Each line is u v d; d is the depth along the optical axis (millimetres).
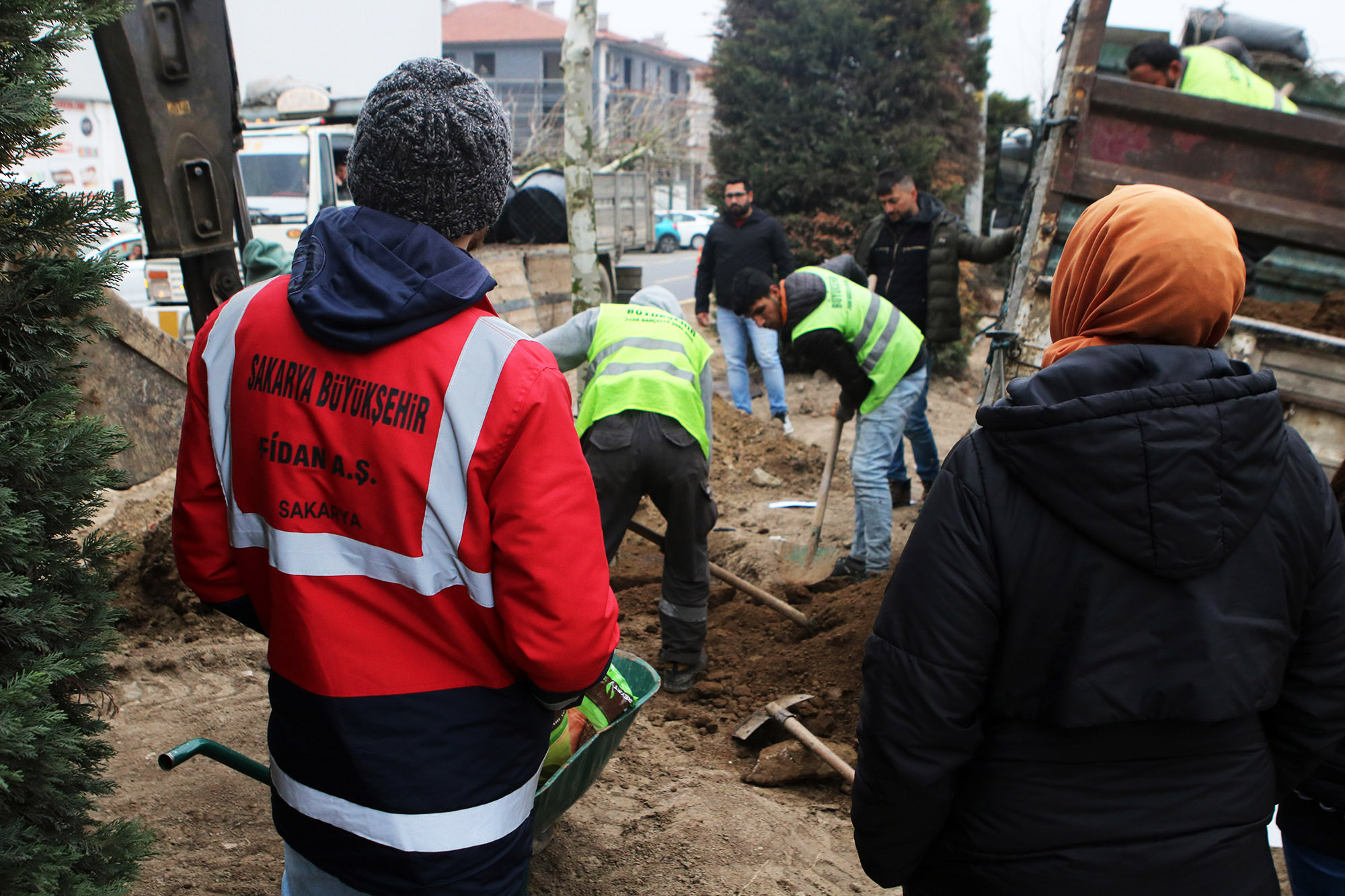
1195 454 1222
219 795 2713
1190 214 1346
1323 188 3615
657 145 21609
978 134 12961
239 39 14914
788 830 2795
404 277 1302
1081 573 1277
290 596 1357
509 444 1293
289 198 9125
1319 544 1334
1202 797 1292
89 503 1713
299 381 1342
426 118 1318
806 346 4324
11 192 1604
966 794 1389
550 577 1285
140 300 9680
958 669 1323
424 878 1349
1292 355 3412
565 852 2613
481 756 1382
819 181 10984
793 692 3607
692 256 27531
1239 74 4766
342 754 1345
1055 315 1563
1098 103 3625
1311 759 1389
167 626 3670
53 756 1520
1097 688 1268
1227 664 1257
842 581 4719
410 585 1330
